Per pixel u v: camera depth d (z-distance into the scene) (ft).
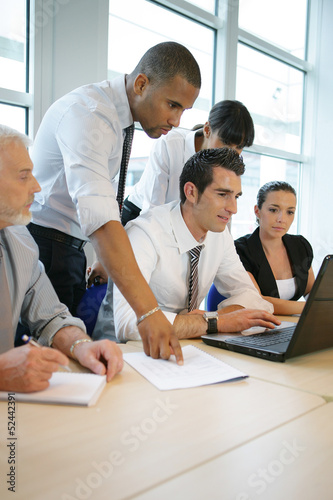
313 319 3.48
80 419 2.28
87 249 7.64
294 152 14.40
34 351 2.60
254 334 4.15
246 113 5.77
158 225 4.86
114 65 8.75
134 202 7.08
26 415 2.31
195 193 4.67
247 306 5.31
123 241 3.87
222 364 3.25
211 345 3.99
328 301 3.53
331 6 14.07
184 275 4.98
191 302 4.99
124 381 2.89
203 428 2.20
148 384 2.85
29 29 7.05
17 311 3.89
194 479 1.74
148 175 6.56
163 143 6.37
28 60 7.16
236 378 2.98
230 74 11.37
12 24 7.00
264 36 12.83
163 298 5.01
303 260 7.09
